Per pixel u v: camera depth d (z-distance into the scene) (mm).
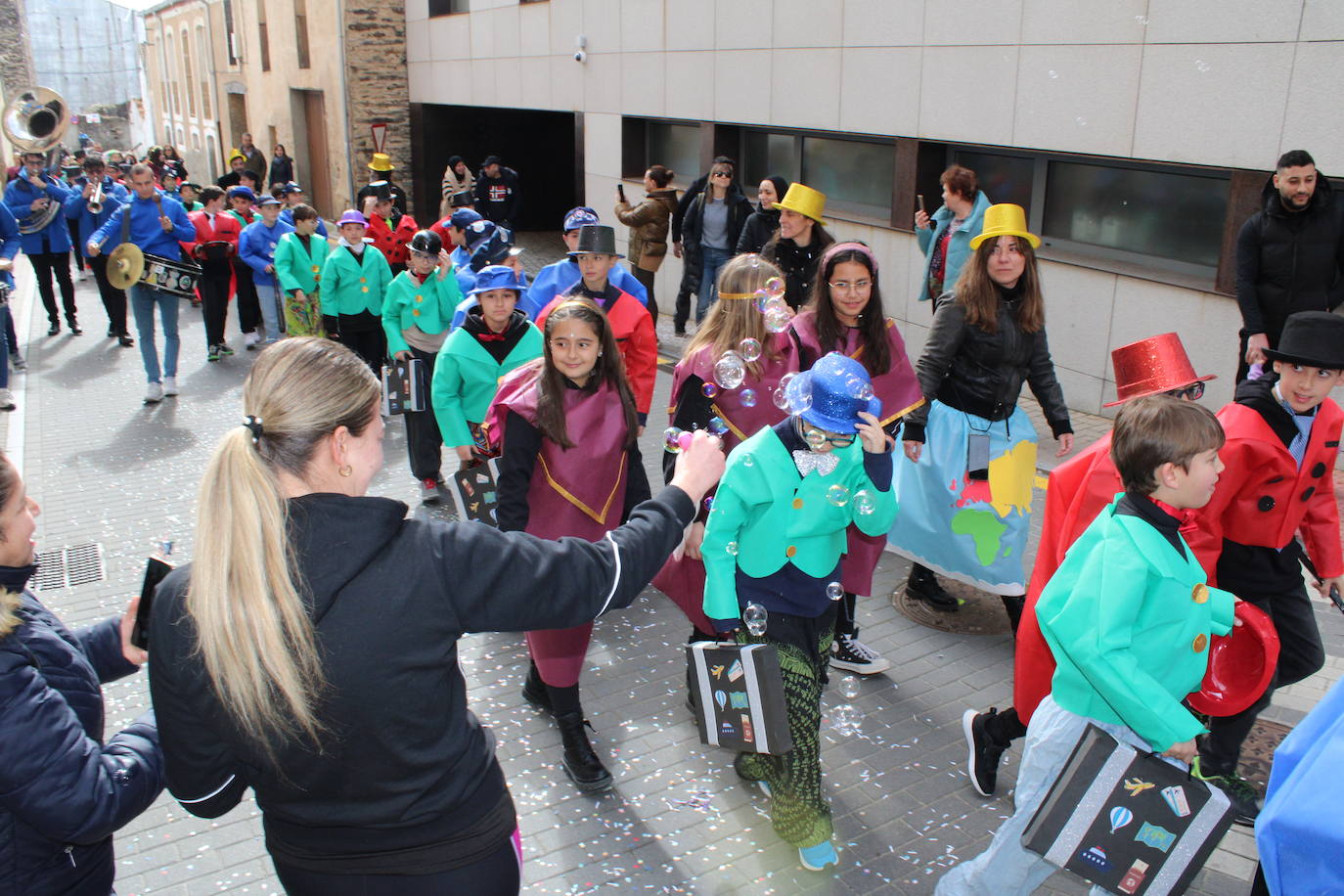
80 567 5406
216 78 31172
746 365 3746
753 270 3717
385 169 14562
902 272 9156
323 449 1577
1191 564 2496
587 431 3465
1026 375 4387
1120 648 2369
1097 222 7875
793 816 3027
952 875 2830
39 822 1625
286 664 1470
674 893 3037
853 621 4328
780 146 11102
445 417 5035
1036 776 2617
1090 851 2363
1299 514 3240
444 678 1649
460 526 1680
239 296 10859
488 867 1738
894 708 4035
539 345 5105
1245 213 6461
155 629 1571
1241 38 6324
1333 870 1529
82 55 51906
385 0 19250
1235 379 6660
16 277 17500
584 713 4043
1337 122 5918
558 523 3518
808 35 9859
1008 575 4367
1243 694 2869
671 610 4949
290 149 24391
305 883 1711
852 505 2932
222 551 1470
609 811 3430
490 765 1778
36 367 10070
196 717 1577
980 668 4344
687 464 1927
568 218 6078
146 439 7723
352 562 1538
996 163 8617
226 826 3389
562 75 14531
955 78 8344
